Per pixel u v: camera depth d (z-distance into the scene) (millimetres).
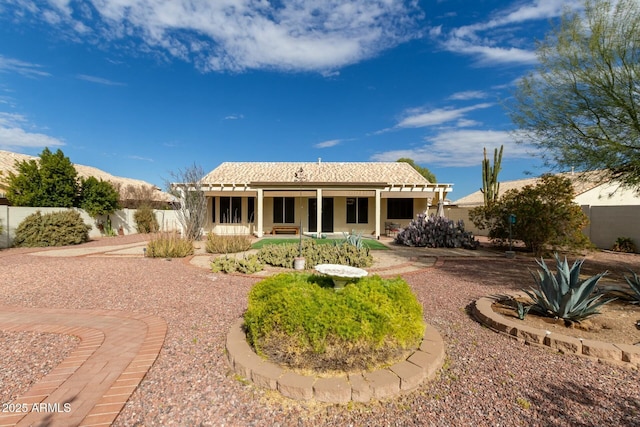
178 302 8227
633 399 4105
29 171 23891
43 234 20688
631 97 10211
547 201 17438
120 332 6121
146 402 3885
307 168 33781
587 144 11266
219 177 30812
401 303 5094
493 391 4215
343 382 4051
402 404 3910
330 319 4430
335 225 29953
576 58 10883
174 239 17188
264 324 4719
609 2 10188
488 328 6570
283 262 13297
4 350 5305
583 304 6371
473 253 18141
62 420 3504
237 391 4156
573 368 4891
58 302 8211
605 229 20594
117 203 30609
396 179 31109
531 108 12258
